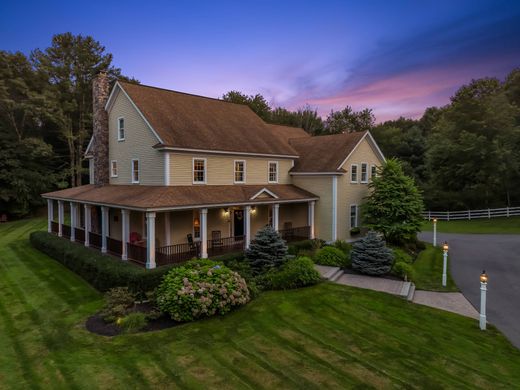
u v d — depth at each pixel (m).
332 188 20.52
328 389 6.27
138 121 17.05
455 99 52.72
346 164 21.38
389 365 7.25
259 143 20.45
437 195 37.12
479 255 18.78
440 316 10.30
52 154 33.91
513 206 35.91
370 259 14.59
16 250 18.86
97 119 19.64
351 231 21.78
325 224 20.98
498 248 20.52
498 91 42.72
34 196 32.59
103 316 9.38
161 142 15.19
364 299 11.49
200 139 16.97
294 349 7.84
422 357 7.68
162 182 15.62
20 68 32.78
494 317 10.31
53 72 33.94
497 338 8.87
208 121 19.25
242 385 6.32
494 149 31.50
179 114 18.08
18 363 7.06
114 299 9.79
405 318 10.03
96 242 15.99
